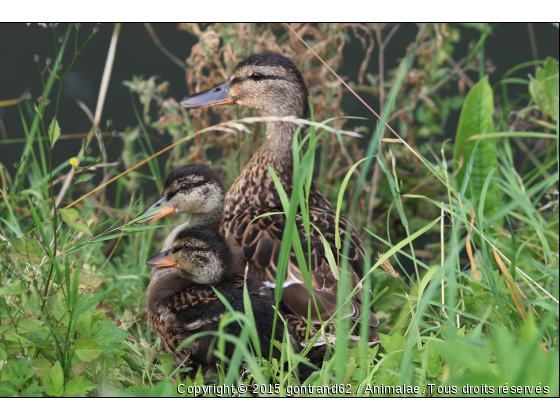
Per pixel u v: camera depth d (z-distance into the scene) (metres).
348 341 7.03
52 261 6.50
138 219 8.02
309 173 6.64
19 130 15.87
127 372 7.36
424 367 6.14
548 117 13.20
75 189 13.52
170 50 17.75
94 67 17.27
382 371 6.36
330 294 7.84
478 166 10.80
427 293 5.91
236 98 10.27
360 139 15.37
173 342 7.69
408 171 12.97
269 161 9.88
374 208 12.90
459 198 7.61
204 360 7.35
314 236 8.33
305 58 11.51
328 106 11.97
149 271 10.38
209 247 7.96
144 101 11.98
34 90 16.41
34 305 6.44
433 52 12.50
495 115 13.23
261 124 11.97
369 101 16.27
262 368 6.47
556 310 6.59
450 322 5.72
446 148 13.59
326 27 11.72
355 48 17.06
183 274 8.25
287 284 7.84
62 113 16.08
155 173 12.02
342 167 13.05
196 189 9.41
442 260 7.78
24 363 6.21
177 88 16.36
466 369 6.32
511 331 6.89
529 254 10.26
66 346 6.42
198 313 7.44
